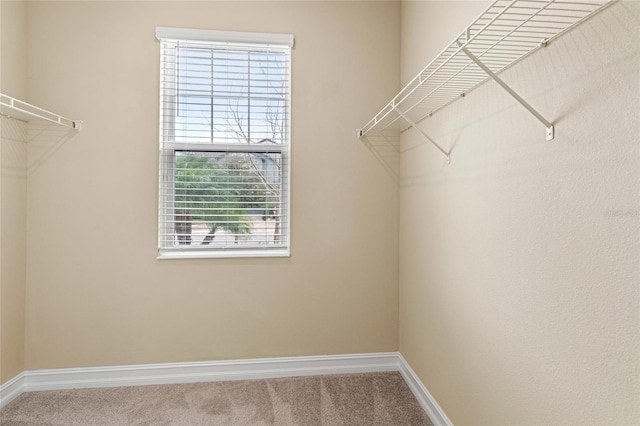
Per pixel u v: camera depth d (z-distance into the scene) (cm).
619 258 91
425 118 207
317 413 200
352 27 243
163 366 231
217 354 236
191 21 228
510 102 133
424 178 209
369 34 244
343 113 243
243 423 190
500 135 139
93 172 223
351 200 245
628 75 88
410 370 229
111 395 216
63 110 220
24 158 215
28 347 221
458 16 163
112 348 227
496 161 141
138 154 227
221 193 240
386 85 246
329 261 244
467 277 163
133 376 229
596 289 98
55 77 219
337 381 235
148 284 229
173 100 234
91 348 225
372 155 246
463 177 166
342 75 242
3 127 201
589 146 99
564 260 108
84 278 224
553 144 112
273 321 240
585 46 100
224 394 219
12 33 204
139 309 229
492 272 144
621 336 91
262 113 242
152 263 229
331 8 241
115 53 224
